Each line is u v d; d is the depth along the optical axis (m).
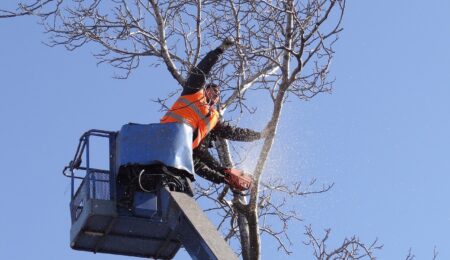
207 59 11.23
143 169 10.94
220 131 11.58
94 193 10.97
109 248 11.51
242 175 11.48
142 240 11.38
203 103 11.36
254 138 11.55
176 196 10.83
